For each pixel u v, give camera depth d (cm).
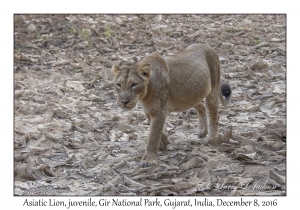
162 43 2059
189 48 1181
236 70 1769
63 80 1725
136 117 1355
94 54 2000
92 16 2484
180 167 1030
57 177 1019
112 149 1158
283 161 1051
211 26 2377
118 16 2512
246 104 1452
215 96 1198
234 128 1274
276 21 2455
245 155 1052
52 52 2022
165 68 1062
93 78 1727
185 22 2472
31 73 1778
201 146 1140
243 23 2392
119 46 2089
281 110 1405
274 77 1703
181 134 1241
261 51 1983
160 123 1050
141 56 1953
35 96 1548
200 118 1209
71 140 1202
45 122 1338
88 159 1072
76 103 1497
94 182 996
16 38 2152
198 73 1125
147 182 983
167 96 1060
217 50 1981
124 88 1001
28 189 975
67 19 2394
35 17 2419
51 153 1137
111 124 1308
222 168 1023
